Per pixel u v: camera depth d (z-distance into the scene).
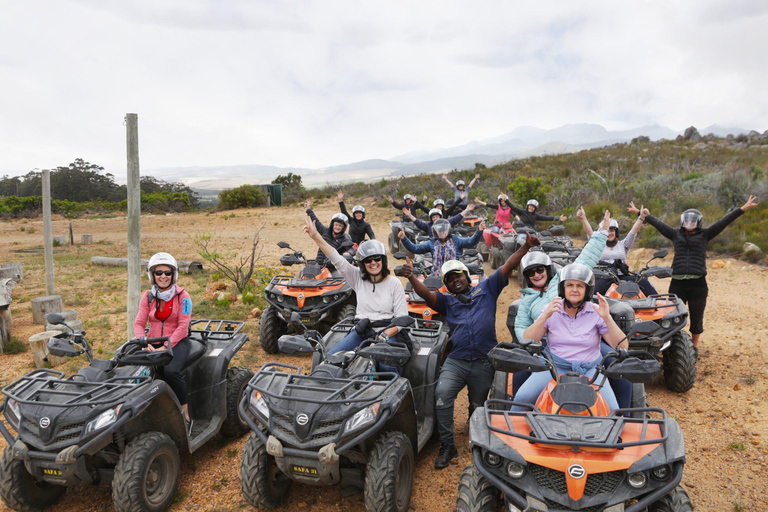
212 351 5.44
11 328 9.77
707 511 4.11
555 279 4.92
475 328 4.93
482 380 4.97
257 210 38.97
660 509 3.22
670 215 18.38
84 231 29.84
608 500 3.13
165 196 53.75
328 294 8.02
